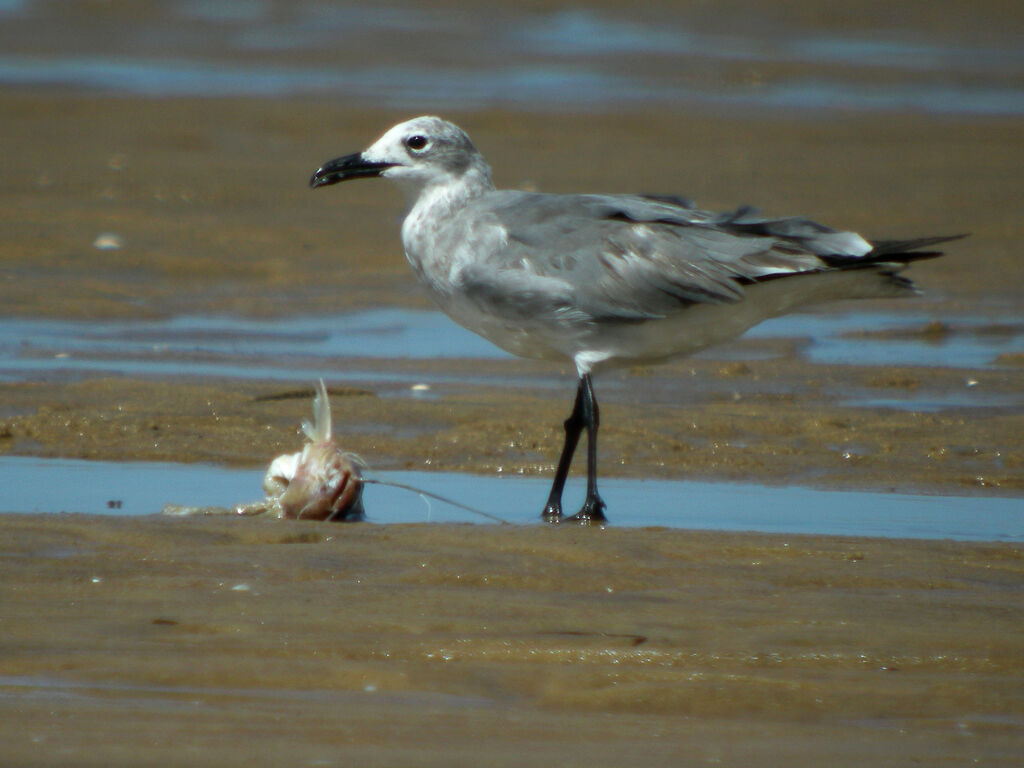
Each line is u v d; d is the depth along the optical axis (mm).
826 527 11266
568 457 11602
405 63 46188
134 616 8492
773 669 7914
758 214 11898
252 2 57375
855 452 13711
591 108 38844
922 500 12219
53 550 9781
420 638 8203
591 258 11430
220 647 8031
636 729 7117
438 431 14180
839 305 20484
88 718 7059
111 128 33969
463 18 55812
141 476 12398
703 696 7527
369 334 18562
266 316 19359
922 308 20297
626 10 58094
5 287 19828
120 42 47906
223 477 12445
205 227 24516
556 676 7746
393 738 6930
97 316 18844
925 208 27766
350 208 26828
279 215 25875
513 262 11562
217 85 40812
